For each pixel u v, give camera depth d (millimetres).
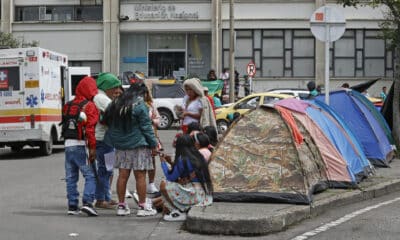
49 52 18891
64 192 11820
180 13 39594
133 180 13078
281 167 9742
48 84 18766
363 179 12438
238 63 39219
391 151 15969
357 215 9570
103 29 40250
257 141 10078
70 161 9461
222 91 29016
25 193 11703
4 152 20406
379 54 38688
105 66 40156
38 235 8156
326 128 11664
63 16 41188
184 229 8508
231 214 8438
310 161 10484
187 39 40438
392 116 17562
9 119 18078
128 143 9164
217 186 9734
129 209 9695
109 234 8234
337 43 38812
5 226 8703
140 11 39969
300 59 39000
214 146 10617
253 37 39094
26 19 41469
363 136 14719
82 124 9352
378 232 8297
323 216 9523
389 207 10367
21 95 18031
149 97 10906
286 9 38938
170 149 19641
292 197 9430
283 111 10305
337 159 11359
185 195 9086
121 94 9281
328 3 38625
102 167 10000
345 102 14883
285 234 8234
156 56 40688
